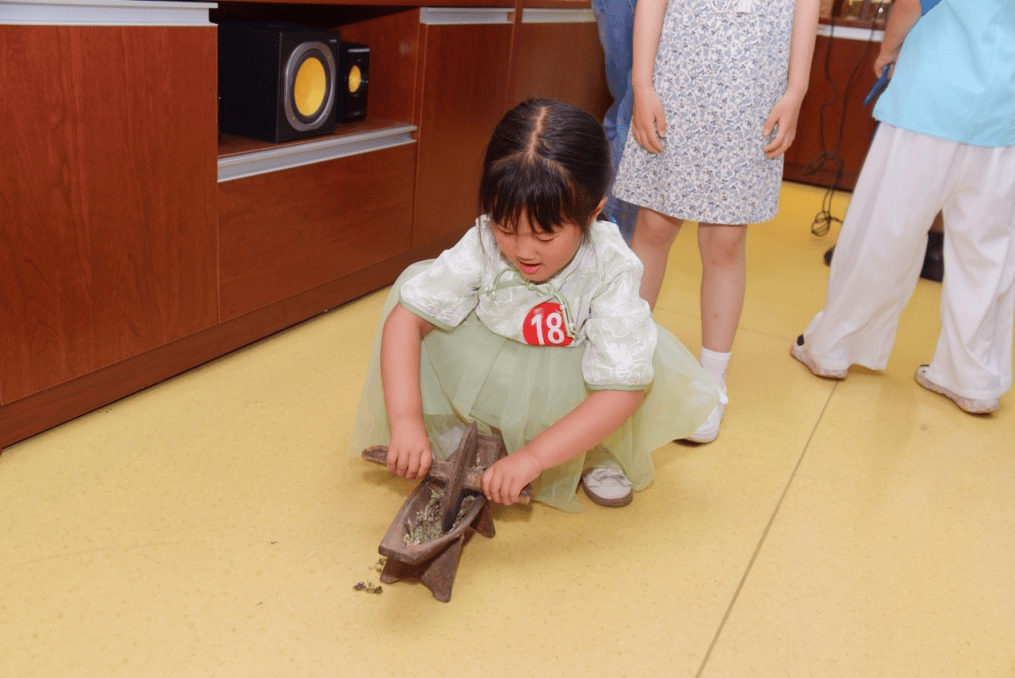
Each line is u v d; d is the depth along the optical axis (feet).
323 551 3.57
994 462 4.85
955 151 4.82
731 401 5.30
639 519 4.02
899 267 5.22
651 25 4.44
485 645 3.15
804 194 10.94
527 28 7.16
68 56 3.75
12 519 3.55
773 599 3.55
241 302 5.10
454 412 3.98
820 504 4.28
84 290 4.14
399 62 6.14
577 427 3.32
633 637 3.26
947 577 3.80
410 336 3.54
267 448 4.27
